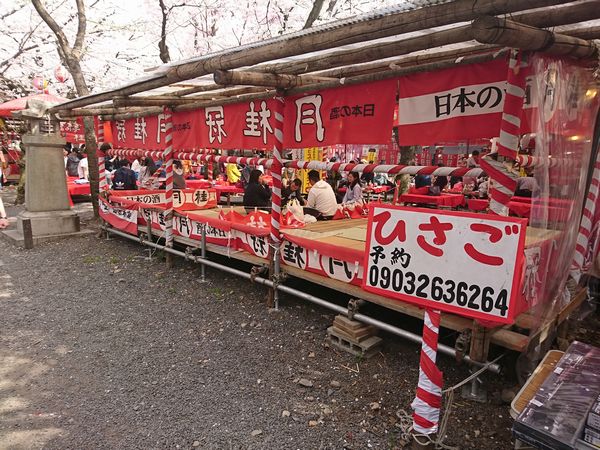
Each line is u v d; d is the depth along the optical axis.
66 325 4.60
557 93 3.04
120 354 3.96
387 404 3.15
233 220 5.62
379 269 2.52
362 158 13.17
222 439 2.81
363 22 2.61
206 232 5.86
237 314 4.82
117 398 3.27
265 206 7.41
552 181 3.25
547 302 3.45
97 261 6.97
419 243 2.34
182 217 6.34
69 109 7.75
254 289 5.58
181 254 6.11
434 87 3.51
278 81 4.43
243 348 4.05
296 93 4.63
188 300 5.27
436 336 2.41
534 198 3.02
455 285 2.23
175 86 5.52
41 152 8.37
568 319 4.09
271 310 4.88
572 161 3.47
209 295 5.42
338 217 7.38
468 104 3.33
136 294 5.51
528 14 2.58
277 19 14.16
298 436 2.83
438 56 3.98
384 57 3.39
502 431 2.82
